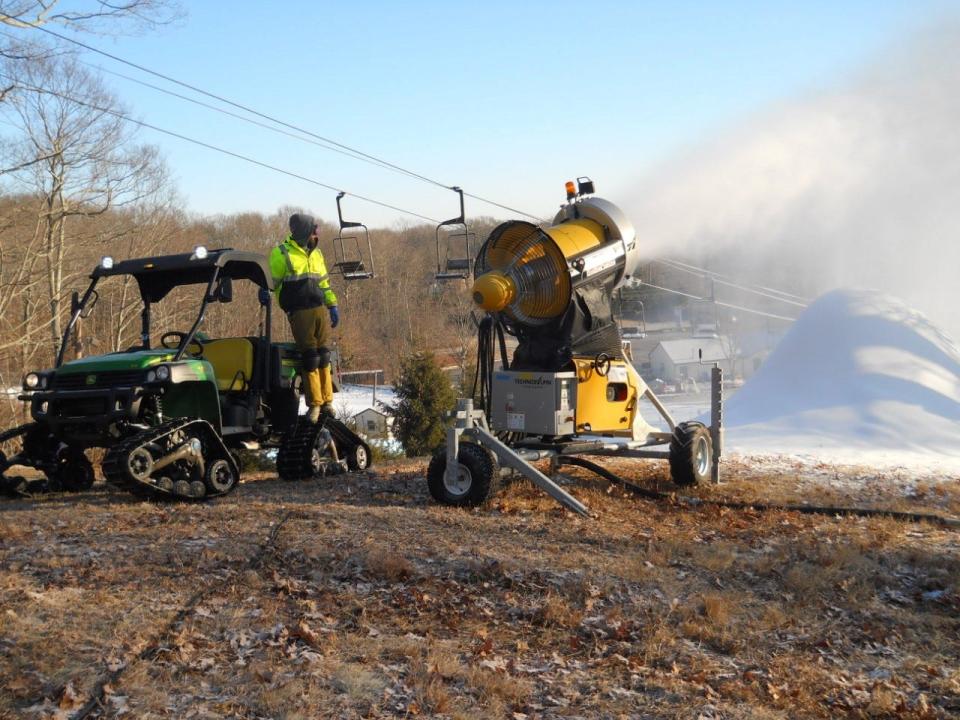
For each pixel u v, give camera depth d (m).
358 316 68.25
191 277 10.92
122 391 9.08
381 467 12.33
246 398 10.58
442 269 12.79
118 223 36.38
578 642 6.06
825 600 7.12
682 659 5.95
